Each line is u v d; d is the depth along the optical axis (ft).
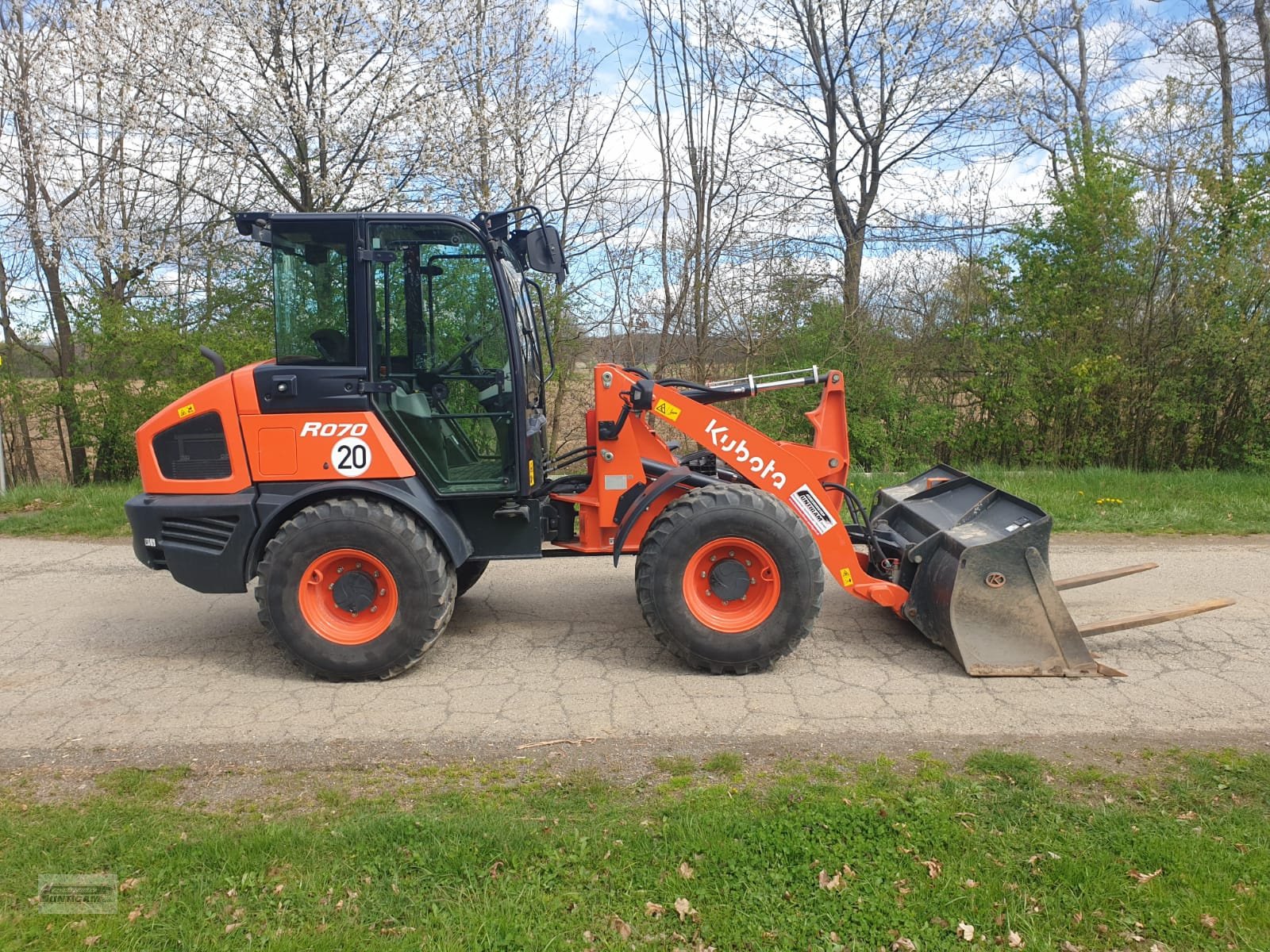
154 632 18.62
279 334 15.35
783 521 15.26
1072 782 11.63
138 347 37.27
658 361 41.50
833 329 41.06
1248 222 37.60
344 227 15.11
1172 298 39.42
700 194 40.63
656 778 11.92
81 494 33.94
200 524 15.64
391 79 35.78
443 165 36.78
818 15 42.52
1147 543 25.85
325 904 9.05
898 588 16.55
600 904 9.00
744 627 15.44
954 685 15.11
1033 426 42.04
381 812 11.00
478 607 20.10
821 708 14.16
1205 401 39.22
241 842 10.05
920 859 9.71
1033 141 46.73
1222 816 10.69
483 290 15.72
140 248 38.22
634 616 19.29
